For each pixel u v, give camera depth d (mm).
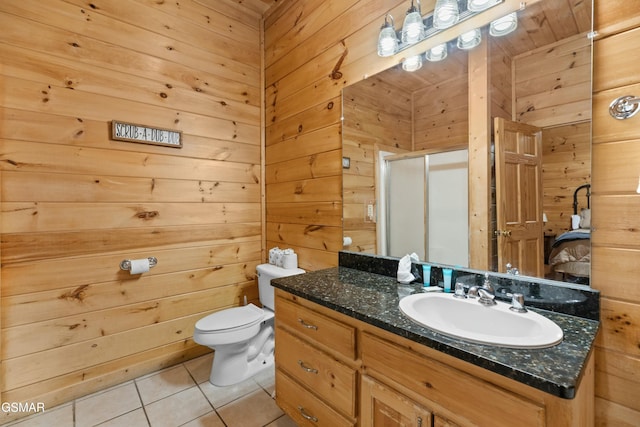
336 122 1913
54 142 1683
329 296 1255
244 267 2477
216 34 2314
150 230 2014
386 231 1654
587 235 1002
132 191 1939
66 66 1717
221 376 1890
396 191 1601
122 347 1914
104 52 1836
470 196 1316
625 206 933
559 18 1060
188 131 2174
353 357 1122
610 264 958
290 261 2197
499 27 1212
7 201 1565
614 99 949
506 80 1197
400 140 1573
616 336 946
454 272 1337
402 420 939
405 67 1538
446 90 1389
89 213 1792
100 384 1827
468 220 1323
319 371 1265
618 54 939
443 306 1202
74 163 1742
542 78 1104
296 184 2244
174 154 2113
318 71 2033
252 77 2520
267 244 2572
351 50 1808
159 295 2057
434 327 902
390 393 975
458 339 840
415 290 1338
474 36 1288
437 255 1436
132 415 1621
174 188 2113
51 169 1676
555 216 1076
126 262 1895
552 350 780
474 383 777
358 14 1760
